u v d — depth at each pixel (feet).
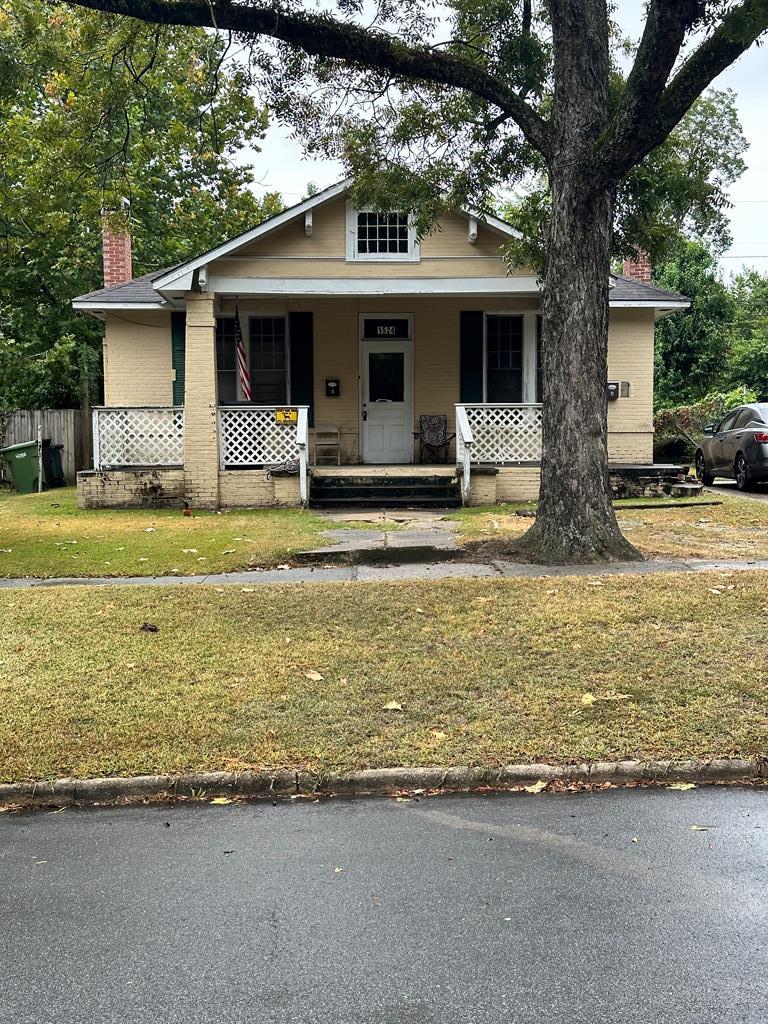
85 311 56.44
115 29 39.63
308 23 29.94
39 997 9.62
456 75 30.83
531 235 39.55
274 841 13.46
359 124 37.68
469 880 12.06
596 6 29.96
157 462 50.11
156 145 62.44
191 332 48.14
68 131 41.73
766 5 23.02
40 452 62.95
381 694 18.79
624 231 40.45
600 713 17.63
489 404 50.01
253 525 40.75
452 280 49.08
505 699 18.42
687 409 76.18
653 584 26.09
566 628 22.39
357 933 10.74
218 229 81.15
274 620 23.90
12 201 42.91
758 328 118.42
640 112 26.48
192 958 10.29
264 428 49.37
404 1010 9.28
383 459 56.59
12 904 11.67
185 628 23.45
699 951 10.26
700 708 17.74
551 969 9.95
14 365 75.87
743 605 23.76
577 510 30.66
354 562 32.53
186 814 14.61
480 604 24.54
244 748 16.40
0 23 37.14
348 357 56.08
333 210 49.01
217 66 36.78
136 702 18.57
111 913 11.37
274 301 55.77
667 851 12.87
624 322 56.39
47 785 15.29
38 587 28.68
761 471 52.01
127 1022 9.18
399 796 15.15
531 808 14.51
